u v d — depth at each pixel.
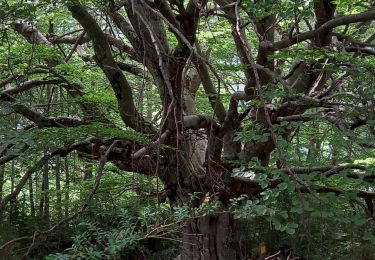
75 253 4.82
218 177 7.27
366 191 6.69
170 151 7.23
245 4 5.74
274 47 6.21
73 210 10.71
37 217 11.55
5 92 6.65
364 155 6.11
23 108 6.76
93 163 10.40
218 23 8.68
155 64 5.93
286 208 6.07
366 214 6.09
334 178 5.80
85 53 9.89
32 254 9.64
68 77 8.31
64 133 6.42
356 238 9.61
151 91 8.77
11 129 5.34
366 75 5.56
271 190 5.70
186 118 7.14
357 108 5.57
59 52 8.61
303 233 8.80
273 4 5.53
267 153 7.98
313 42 6.77
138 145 7.54
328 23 5.80
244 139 5.85
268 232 10.34
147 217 5.59
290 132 6.73
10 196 6.71
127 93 7.18
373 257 9.40
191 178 7.71
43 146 6.48
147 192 7.66
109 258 4.79
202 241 8.53
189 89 8.77
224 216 8.66
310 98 5.97
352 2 6.49
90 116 8.16
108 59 7.06
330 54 5.87
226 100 8.38
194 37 6.05
